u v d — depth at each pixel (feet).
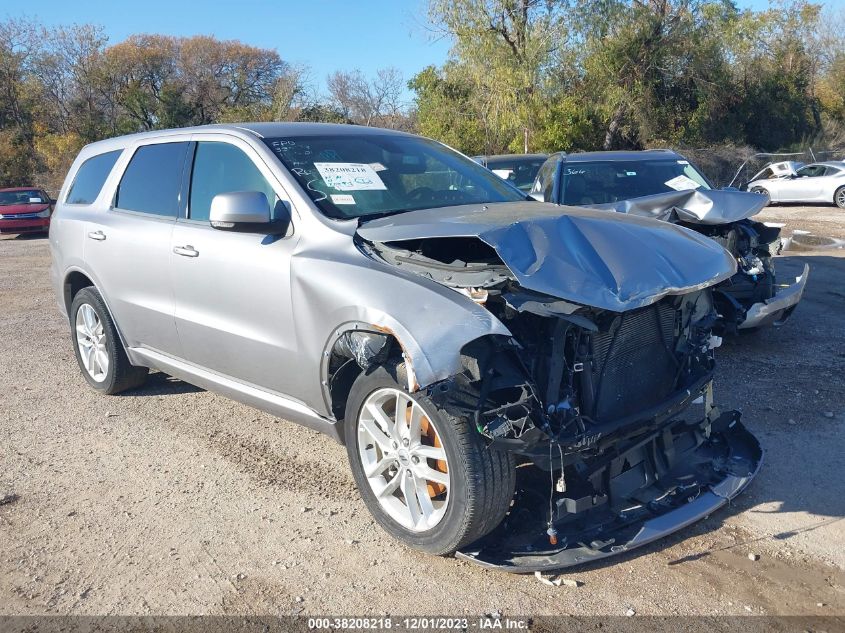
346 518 12.89
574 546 10.83
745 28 96.53
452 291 10.52
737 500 12.85
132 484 14.47
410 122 130.62
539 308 9.87
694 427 13.42
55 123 153.48
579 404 10.93
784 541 11.55
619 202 21.25
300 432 16.89
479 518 10.55
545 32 82.28
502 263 11.05
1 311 32.65
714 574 10.76
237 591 10.84
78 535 12.57
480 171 16.71
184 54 174.91
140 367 19.21
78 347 20.15
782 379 18.99
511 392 10.61
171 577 11.24
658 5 91.40
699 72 95.25
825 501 12.71
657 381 12.17
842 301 27.81
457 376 10.05
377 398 11.69
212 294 14.48
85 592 10.93
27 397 20.01
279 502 13.56
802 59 119.96
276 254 13.14
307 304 12.31
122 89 163.94
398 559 11.52
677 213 20.47
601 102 90.43
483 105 86.63
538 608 10.16
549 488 11.49
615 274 10.69
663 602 10.16
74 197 20.10
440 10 82.74
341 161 14.58
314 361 12.41
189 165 15.96
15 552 12.09
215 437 16.71
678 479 12.43
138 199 17.33
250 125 15.69
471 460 10.34
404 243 12.06
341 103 145.69
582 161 25.79
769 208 71.67
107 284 17.76
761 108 109.40
